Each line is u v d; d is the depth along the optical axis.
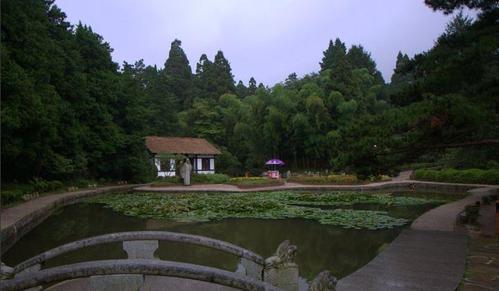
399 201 18.05
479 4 10.50
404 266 6.26
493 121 9.46
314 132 37.41
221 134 46.53
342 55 42.53
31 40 17.75
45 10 24.52
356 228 11.10
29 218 11.71
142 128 31.89
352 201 17.86
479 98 9.59
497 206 9.04
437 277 5.64
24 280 2.86
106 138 27.80
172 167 35.41
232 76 62.19
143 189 24.44
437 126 8.65
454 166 30.83
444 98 8.70
